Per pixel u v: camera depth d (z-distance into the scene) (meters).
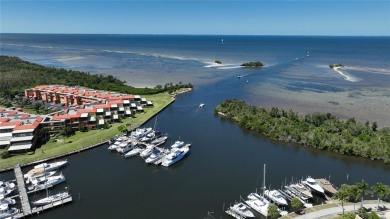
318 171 122.94
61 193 105.44
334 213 90.31
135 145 144.38
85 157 135.88
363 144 137.38
